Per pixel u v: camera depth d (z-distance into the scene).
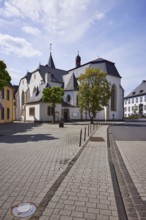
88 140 12.91
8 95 35.50
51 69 56.06
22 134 16.61
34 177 5.61
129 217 3.53
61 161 7.43
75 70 58.91
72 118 46.19
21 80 58.62
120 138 14.63
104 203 4.09
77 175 5.85
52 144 11.31
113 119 52.03
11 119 37.44
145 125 30.84
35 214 3.60
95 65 54.53
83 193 4.57
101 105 34.59
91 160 7.66
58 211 3.73
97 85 33.56
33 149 9.75
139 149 10.10
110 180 5.46
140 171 6.34
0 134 16.45
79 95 34.81
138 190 4.79
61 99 35.53
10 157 8.02
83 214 3.63
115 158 8.12
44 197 4.31
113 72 54.50
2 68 15.25
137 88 80.44
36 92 45.16
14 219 3.45
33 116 41.34
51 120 40.56
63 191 4.66
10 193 4.52
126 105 84.94
